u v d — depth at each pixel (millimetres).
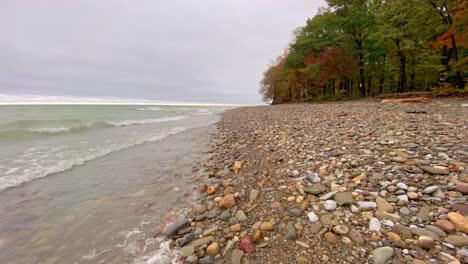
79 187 4590
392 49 20938
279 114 14484
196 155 6953
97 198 4062
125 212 3520
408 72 22141
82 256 2539
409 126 5402
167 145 8695
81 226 3156
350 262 1842
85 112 27672
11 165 5988
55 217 3426
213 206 3428
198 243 2525
